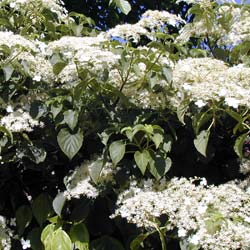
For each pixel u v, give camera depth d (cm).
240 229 214
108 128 246
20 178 276
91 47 241
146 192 237
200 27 302
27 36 291
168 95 257
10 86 265
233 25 296
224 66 250
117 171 249
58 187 271
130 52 256
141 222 229
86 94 254
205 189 238
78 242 248
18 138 258
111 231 255
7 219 271
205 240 215
